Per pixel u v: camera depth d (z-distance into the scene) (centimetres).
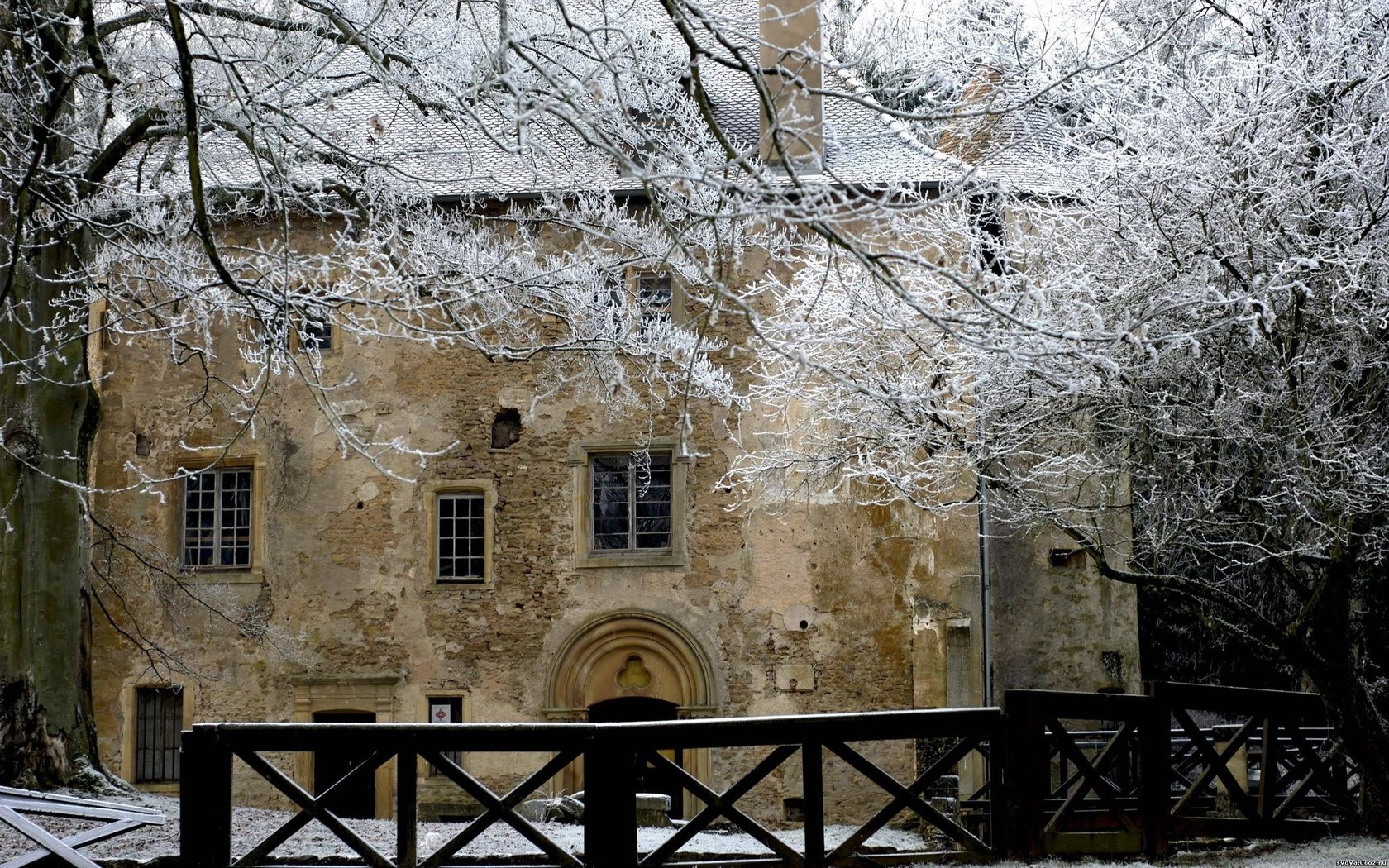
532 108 744
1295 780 1243
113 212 1296
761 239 1378
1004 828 923
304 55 1209
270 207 1478
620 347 1332
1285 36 1202
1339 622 1179
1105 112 1297
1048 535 1964
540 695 1969
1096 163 1289
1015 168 1598
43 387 1356
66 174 1109
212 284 1191
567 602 1983
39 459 1345
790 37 1828
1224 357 1248
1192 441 1274
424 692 1978
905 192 1377
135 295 1372
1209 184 1193
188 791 832
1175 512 1338
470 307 1508
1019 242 1352
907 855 898
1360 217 1188
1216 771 1036
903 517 1961
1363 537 1178
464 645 1984
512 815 835
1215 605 1941
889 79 1155
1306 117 1223
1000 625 1952
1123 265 1243
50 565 1342
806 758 871
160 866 862
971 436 1373
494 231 1551
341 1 1178
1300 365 1191
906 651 1942
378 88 1958
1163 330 1206
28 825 888
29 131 1167
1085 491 1684
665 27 1880
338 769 1972
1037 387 1269
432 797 1922
